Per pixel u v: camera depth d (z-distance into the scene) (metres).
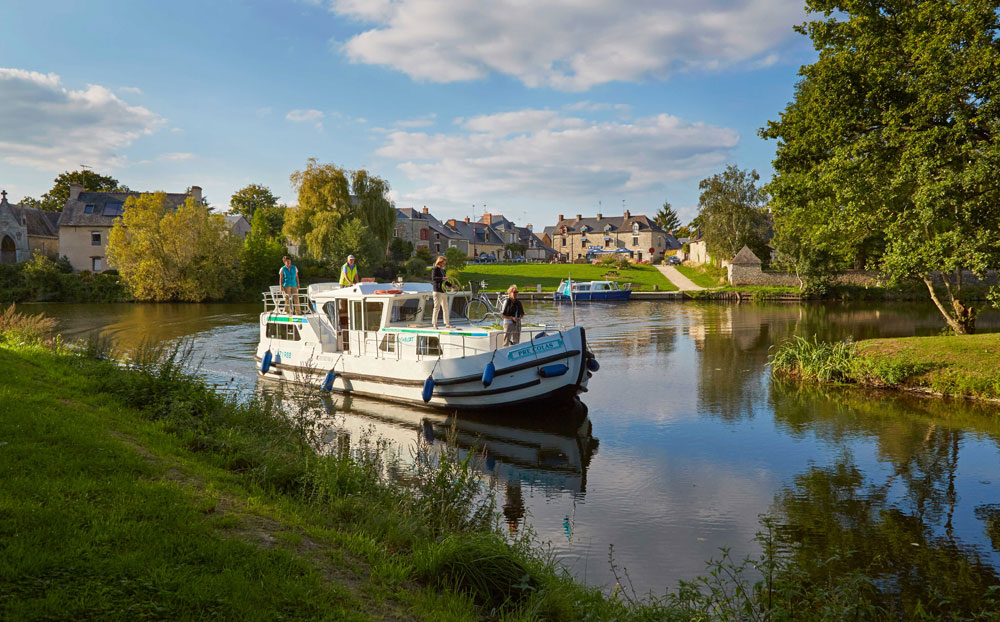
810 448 12.52
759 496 10.07
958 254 15.78
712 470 11.36
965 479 10.62
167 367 11.69
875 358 18.61
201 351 24.59
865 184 17.78
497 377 14.91
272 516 6.14
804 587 7.00
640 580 7.31
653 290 64.06
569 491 10.40
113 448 7.15
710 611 6.23
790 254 58.12
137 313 40.88
